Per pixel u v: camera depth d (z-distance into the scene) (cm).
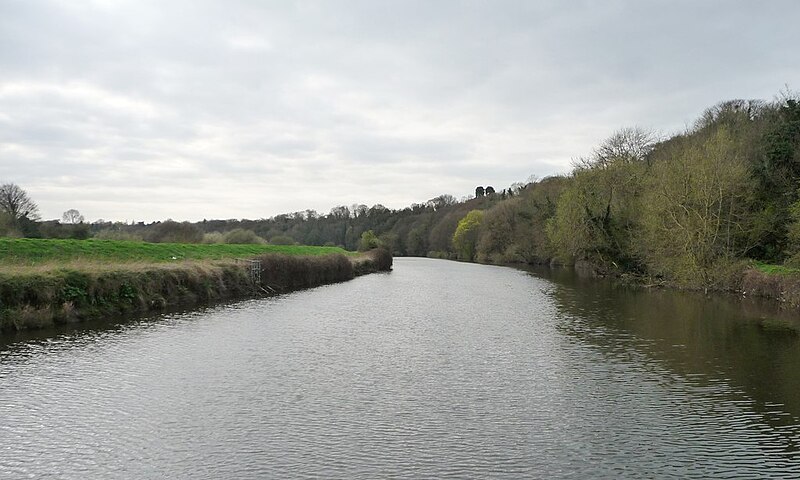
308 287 4784
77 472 1065
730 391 1600
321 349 2105
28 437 1223
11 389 1532
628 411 1433
